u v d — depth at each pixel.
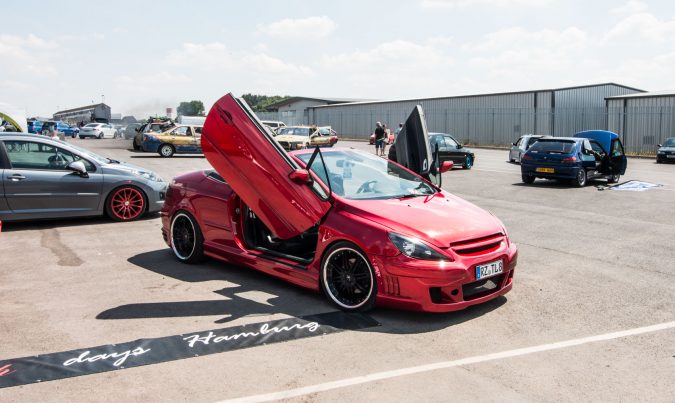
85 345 3.85
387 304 4.35
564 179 14.63
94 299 4.86
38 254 6.55
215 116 5.01
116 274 5.68
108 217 9.20
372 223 4.46
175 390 3.21
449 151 19.47
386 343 3.92
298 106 62.09
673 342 3.98
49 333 4.06
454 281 4.21
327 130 32.12
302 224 4.84
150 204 9.12
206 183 5.91
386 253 4.27
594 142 15.67
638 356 3.73
